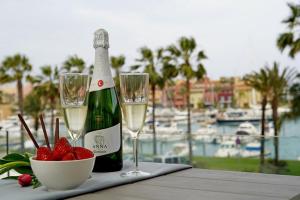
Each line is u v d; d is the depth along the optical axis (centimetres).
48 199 72
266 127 1430
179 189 79
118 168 104
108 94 107
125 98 97
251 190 76
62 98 96
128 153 345
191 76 1605
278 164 277
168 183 85
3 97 1647
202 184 83
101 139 103
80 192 77
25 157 93
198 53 1608
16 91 1662
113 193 77
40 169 76
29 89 1689
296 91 1370
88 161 79
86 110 98
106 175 96
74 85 95
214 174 96
